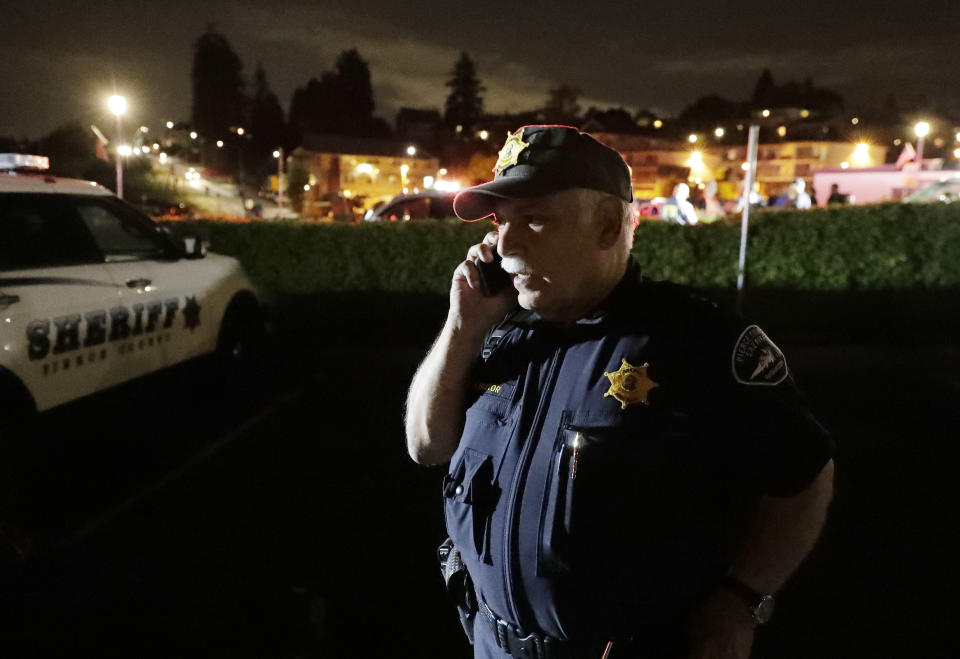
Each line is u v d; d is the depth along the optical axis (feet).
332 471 17.97
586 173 4.73
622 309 4.91
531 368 5.09
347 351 32.42
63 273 17.04
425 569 13.16
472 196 4.95
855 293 35.19
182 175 268.21
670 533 4.57
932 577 12.66
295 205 219.61
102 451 19.29
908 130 215.10
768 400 4.56
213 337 22.54
